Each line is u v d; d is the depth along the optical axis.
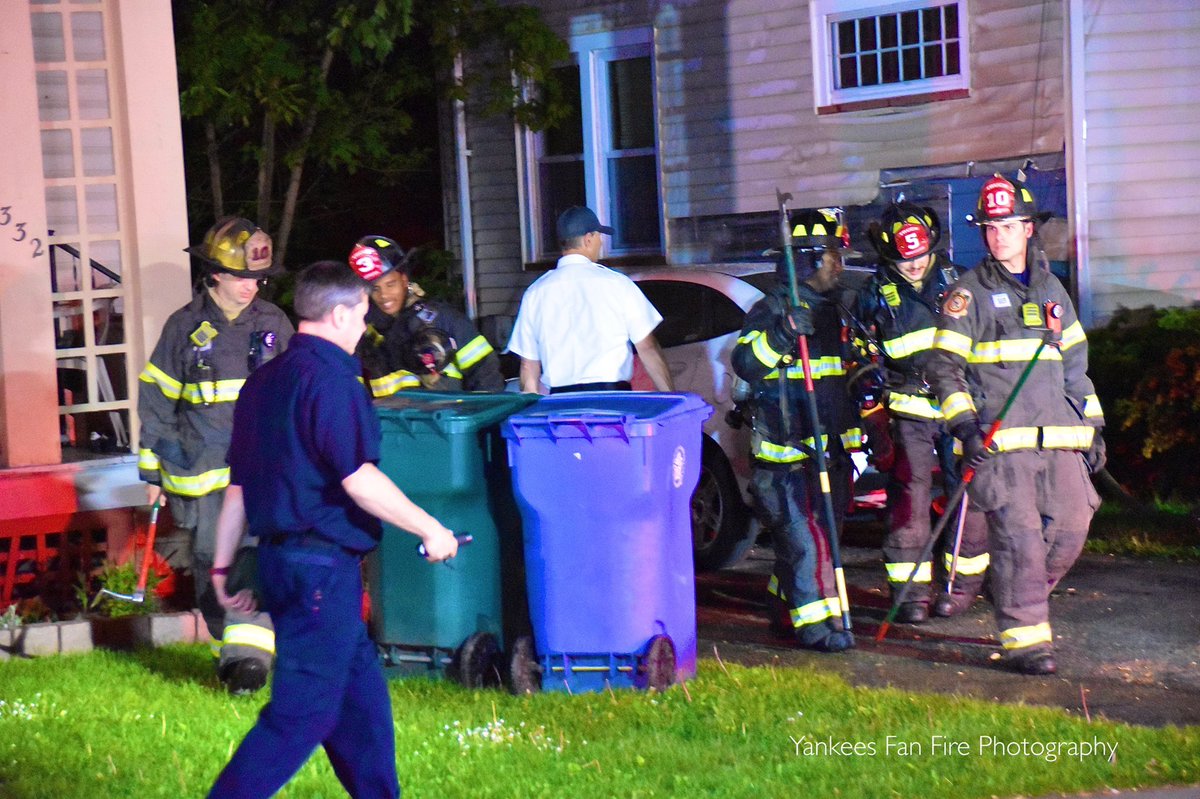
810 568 8.35
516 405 7.64
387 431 7.41
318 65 16.81
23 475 9.20
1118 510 11.61
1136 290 13.44
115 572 9.38
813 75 14.83
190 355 7.69
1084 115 13.30
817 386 8.34
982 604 9.38
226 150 19.30
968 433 7.70
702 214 15.77
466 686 7.44
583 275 8.59
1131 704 7.12
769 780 5.88
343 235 21.03
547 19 16.58
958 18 13.97
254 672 7.39
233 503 5.62
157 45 9.69
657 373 8.64
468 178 17.45
